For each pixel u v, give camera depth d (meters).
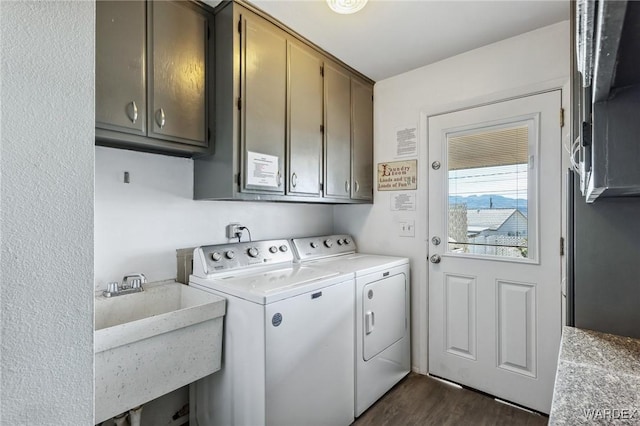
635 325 1.13
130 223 1.72
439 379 2.34
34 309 0.49
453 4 1.68
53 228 0.51
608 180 0.45
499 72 2.07
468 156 2.22
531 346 1.98
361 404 1.95
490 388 2.13
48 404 0.50
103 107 1.33
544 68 1.91
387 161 2.62
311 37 2.01
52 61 0.51
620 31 0.30
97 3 1.32
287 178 1.94
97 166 1.60
